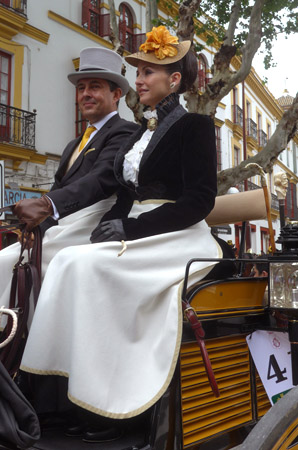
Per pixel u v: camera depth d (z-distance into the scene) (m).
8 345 1.74
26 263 1.91
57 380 1.79
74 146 2.68
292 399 1.47
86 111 2.62
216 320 1.91
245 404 2.03
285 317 2.12
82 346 1.59
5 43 12.94
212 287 1.90
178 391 1.69
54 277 1.74
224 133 22.16
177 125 2.10
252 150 25.83
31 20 13.57
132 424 1.75
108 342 1.65
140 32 16.58
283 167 29.30
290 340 1.93
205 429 1.80
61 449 1.58
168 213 1.95
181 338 1.72
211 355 1.89
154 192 2.13
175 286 1.82
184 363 1.76
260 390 2.12
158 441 1.59
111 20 9.82
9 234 12.26
